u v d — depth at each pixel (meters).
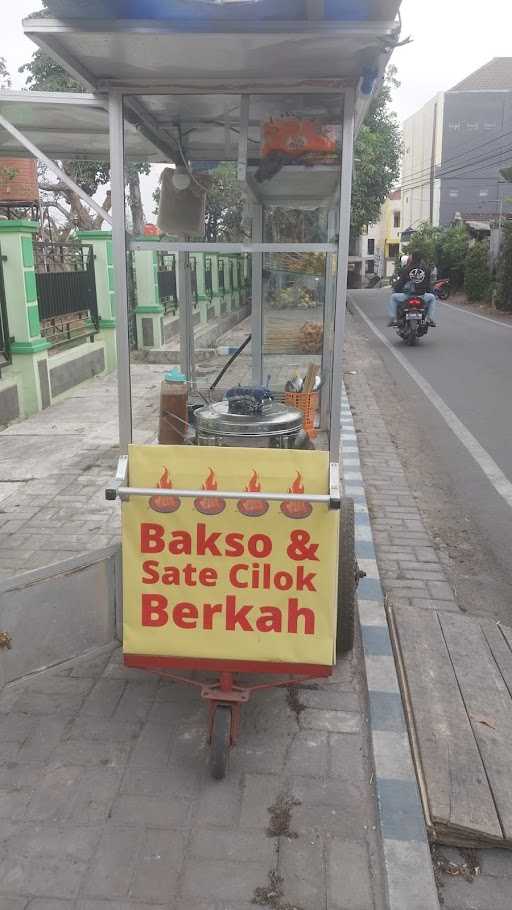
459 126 51.50
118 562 2.99
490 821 2.46
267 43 2.77
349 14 2.61
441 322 19.52
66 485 5.77
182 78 3.21
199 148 4.27
